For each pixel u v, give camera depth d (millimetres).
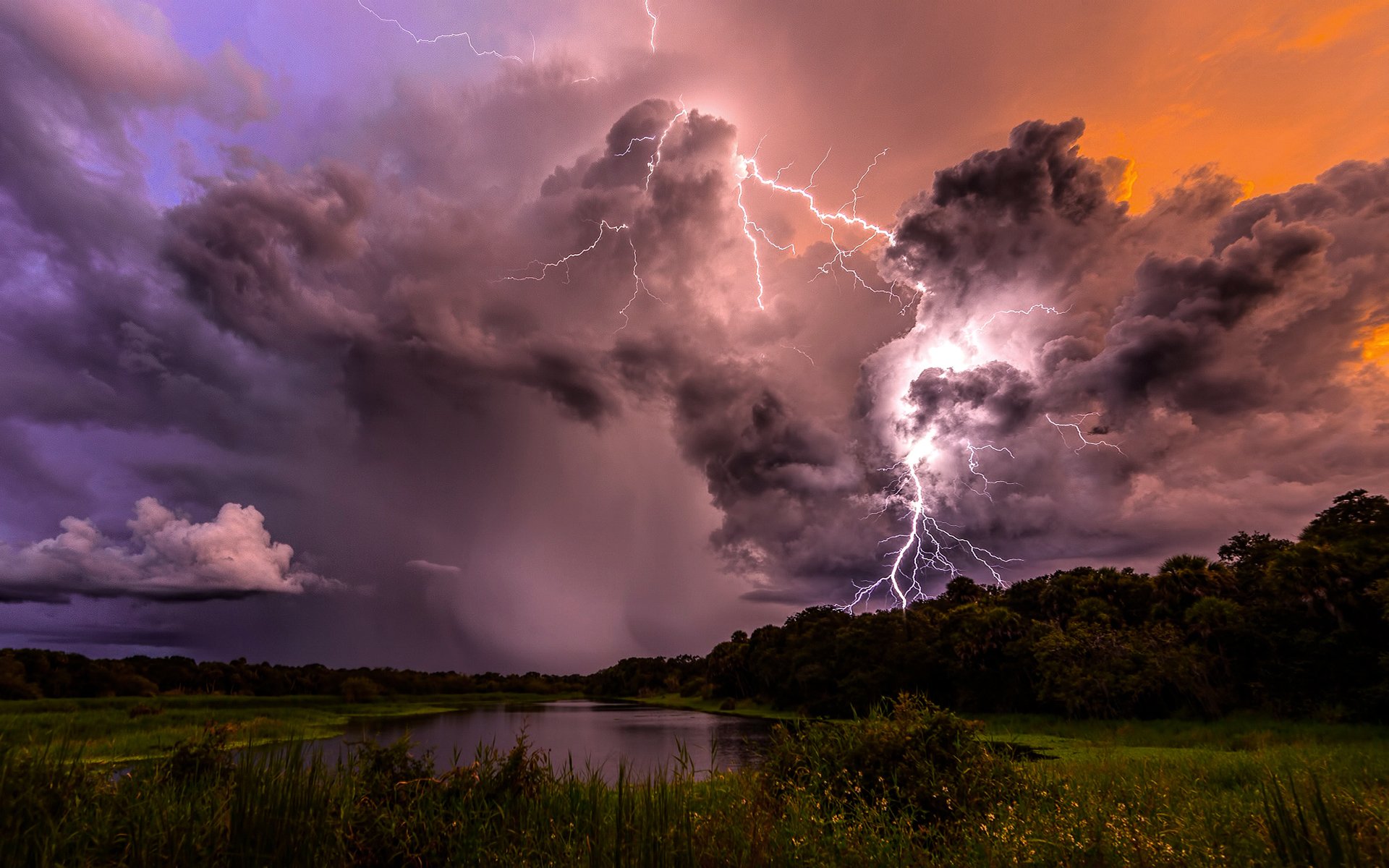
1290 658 39000
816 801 5801
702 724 62531
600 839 4746
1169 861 4598
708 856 4617
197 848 4246
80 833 4316
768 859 4688
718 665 114750
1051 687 47594
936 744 7105
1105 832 4988
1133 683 42062
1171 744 29875
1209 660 42094
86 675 80688
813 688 74438
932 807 6379
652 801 5242
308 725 49688
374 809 5340
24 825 4293
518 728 55875
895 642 65062
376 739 6309
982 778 6684
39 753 4816
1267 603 41125
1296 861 4543
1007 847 4930
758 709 87500
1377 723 32938
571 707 118562
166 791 4949
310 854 4531
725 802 5762
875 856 4855
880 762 6859
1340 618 36469
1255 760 13125
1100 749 23328
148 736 17625
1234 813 6184
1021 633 55594
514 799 6023
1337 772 10188
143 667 102000
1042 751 23781
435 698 146250
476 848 5191
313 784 5059
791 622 97812
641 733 48750
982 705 56219
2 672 67688
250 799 4602
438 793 5875
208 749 5699
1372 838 4699
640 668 188000
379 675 146875
